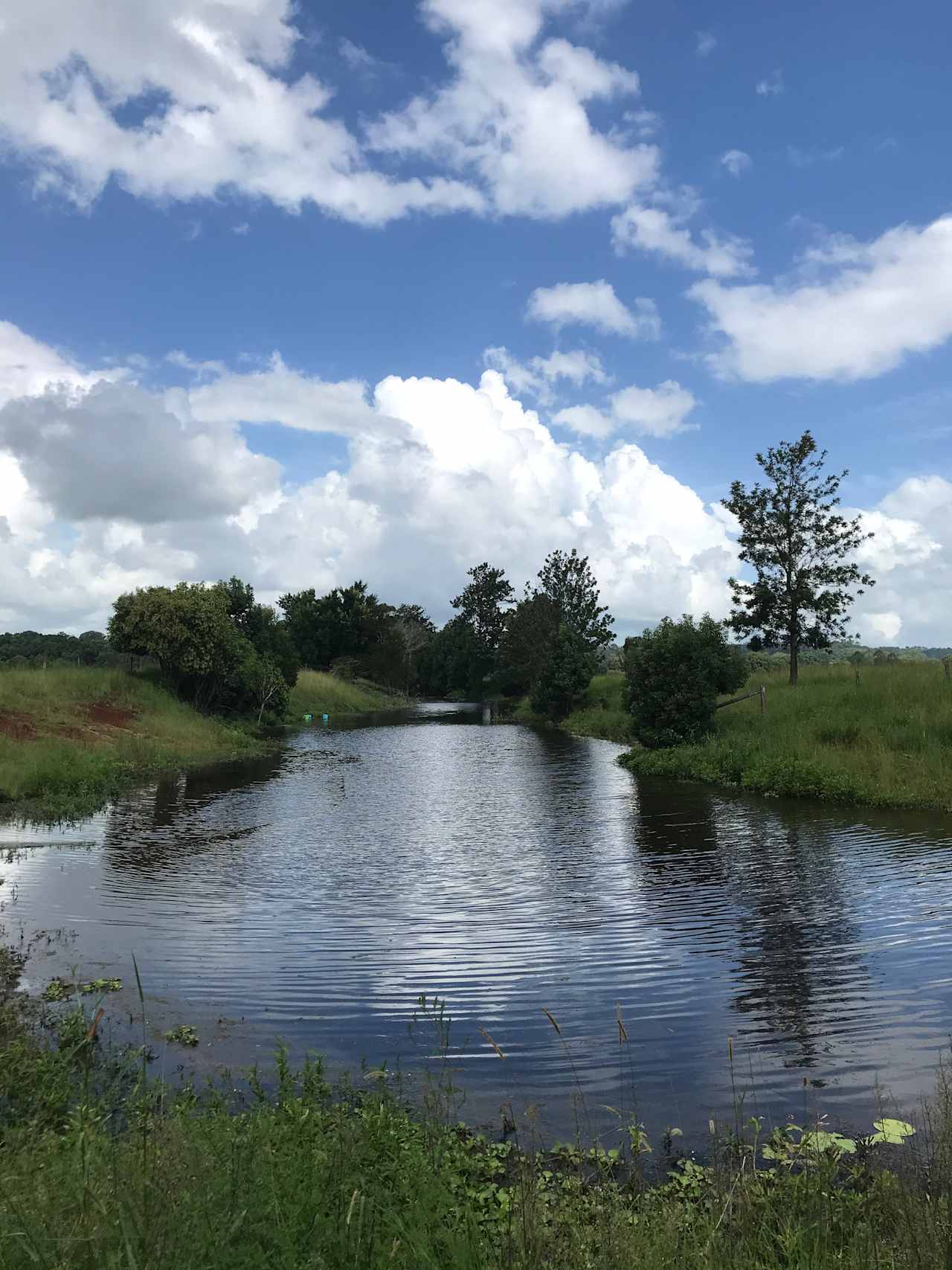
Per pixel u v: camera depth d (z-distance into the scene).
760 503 27.83
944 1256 3.39
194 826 15.14
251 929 9.03
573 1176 4.49
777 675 31.97
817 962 7.88
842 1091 5.47
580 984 7.43
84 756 19.67
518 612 60.16
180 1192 3.16
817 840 13.19
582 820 15.81
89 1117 4.44
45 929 8.95
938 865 11.38
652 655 24.89
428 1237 3.26
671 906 9.83
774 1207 4.07
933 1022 6.47
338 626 87.69
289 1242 2.94
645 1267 3.39
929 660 31.31
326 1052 6.13
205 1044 6.22
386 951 8.30
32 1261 2.77
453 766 25.69
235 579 40.75
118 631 30.80
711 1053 6.06
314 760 27.34
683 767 21.27
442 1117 5.07
